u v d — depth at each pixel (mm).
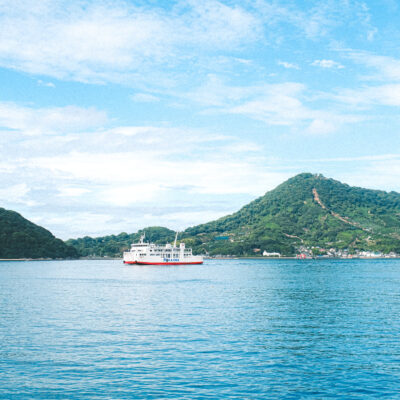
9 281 167250
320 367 44938
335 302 97000
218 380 40875
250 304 93750
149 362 46469
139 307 88812
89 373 42750
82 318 74438
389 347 52969
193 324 68250
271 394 37469
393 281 166625
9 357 48406
